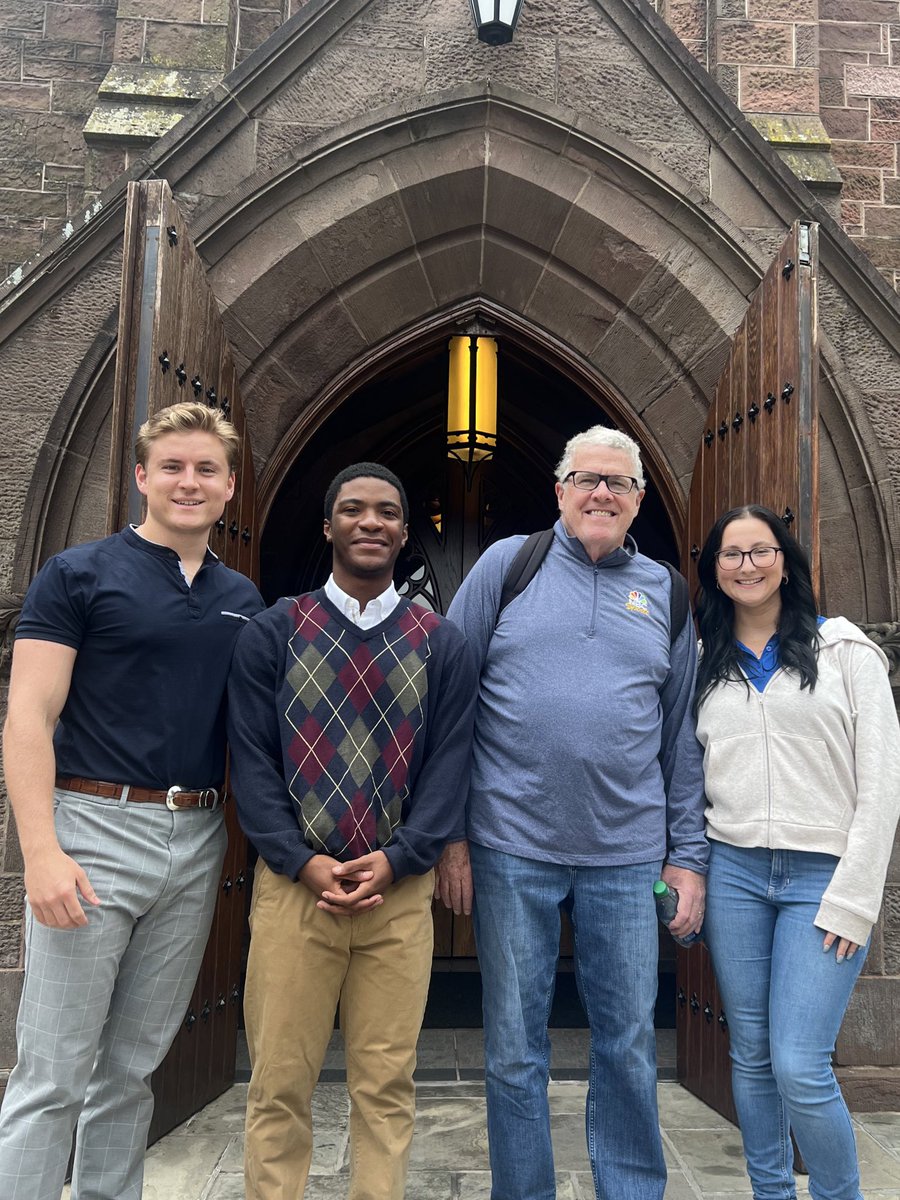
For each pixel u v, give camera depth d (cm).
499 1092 198
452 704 192
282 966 179
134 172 331
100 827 177
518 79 345
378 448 525
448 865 204
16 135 423
